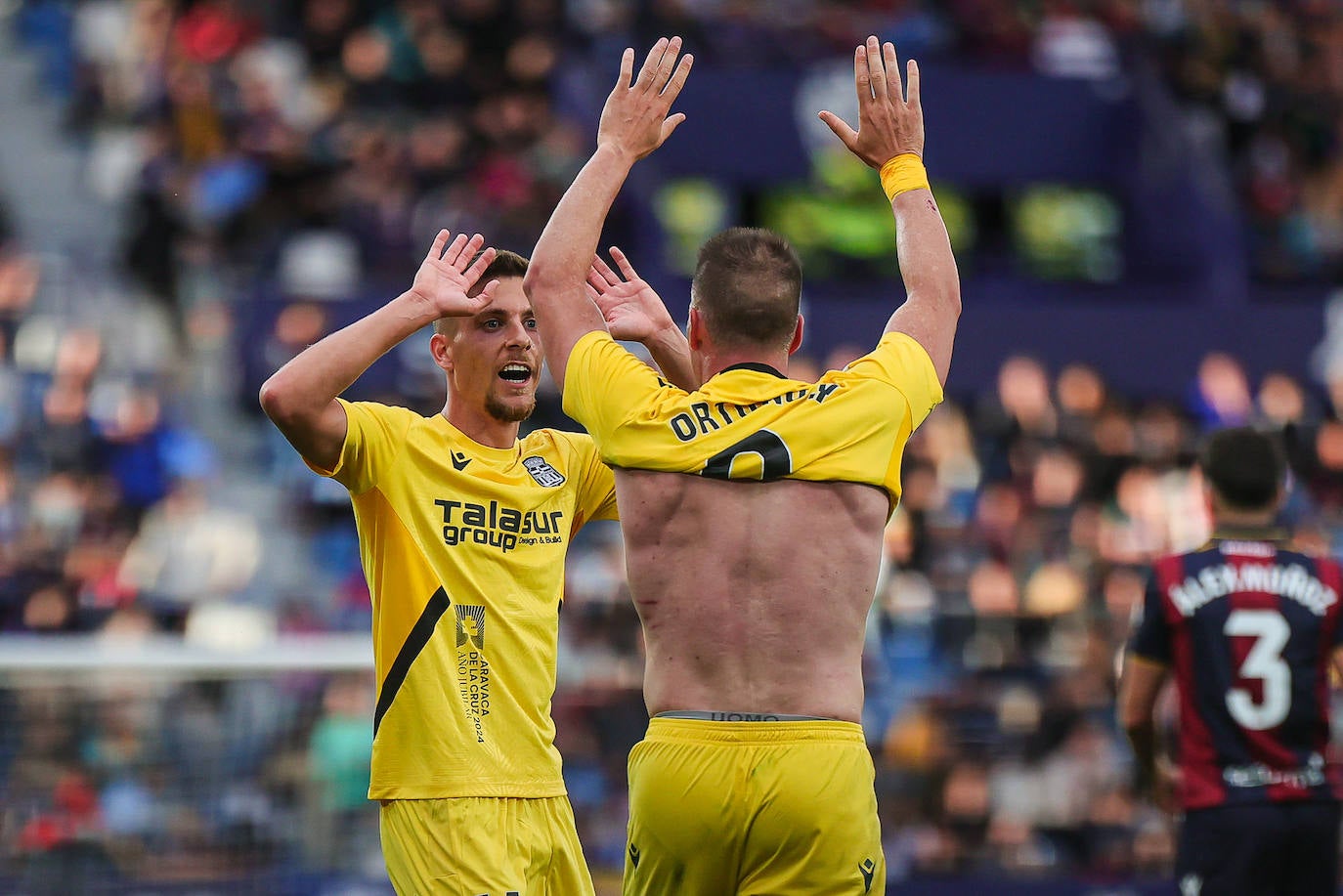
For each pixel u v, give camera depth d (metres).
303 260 24.14
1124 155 29.66
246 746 14.02
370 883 13.93
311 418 7.55
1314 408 25.39
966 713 17.39
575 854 8.41
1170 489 22.23
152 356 23.14
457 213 24.66
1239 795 9.61
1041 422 23.75
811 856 6.51
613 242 26.12
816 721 6.54
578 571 18.95
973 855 16.66
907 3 31.03
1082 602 19.45
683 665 6.65
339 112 26.89
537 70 28.34
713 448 6.62
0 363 21.77
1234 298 27.34
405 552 8.01
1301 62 32.41
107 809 13.59
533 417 22.08
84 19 29.05
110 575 19.12
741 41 29.42
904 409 6.77
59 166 27.17
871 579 6.71
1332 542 22.36
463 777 7.93
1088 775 17.14
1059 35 30.86
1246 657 9.71
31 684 13.62
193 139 25.39
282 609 19.17
